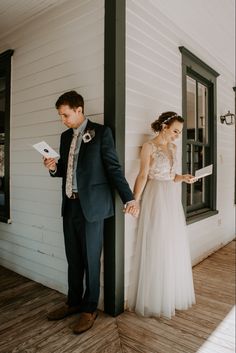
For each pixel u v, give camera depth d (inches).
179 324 90.6
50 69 115.5
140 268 96.8
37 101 122.2
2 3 109.9
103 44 96.2
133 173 102.4
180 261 99.9
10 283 123.1
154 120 113.1
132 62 100.9
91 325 87.5
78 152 87.3
